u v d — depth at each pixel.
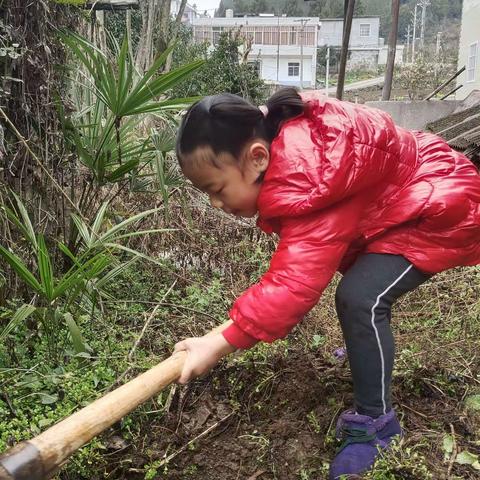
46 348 1.90
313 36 38.88
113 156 2.38
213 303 2.43
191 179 1.45
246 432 1.70
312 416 1.70
